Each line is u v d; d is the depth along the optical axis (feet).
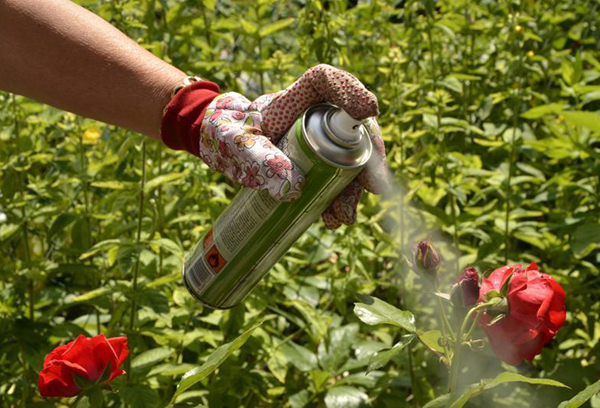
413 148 8.66
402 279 7.09
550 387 6.34
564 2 10.79
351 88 3.51
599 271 7.62
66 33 4.14
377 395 6.45
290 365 6.98
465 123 7.48
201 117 4.00
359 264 6.88
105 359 3.67
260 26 9.13
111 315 6.89
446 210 8.10
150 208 6.91
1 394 6.49
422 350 6.60
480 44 10.55
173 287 6.59
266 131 3.82
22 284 6.59
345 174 3.71
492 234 7.49
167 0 10.08
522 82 9.62
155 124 4.26
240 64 8.79
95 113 4.31
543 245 7.70
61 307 6.70
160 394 6.70
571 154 7.60
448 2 10.18
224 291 4.26
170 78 4.22
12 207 6.75
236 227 4.05
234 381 6.36
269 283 6.91
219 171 3.93
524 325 3.49
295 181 3.65
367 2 11.03
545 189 8.17
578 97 8.45
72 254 7.25
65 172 7.64
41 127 7.44
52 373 3.61
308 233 7.40
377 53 9.97
